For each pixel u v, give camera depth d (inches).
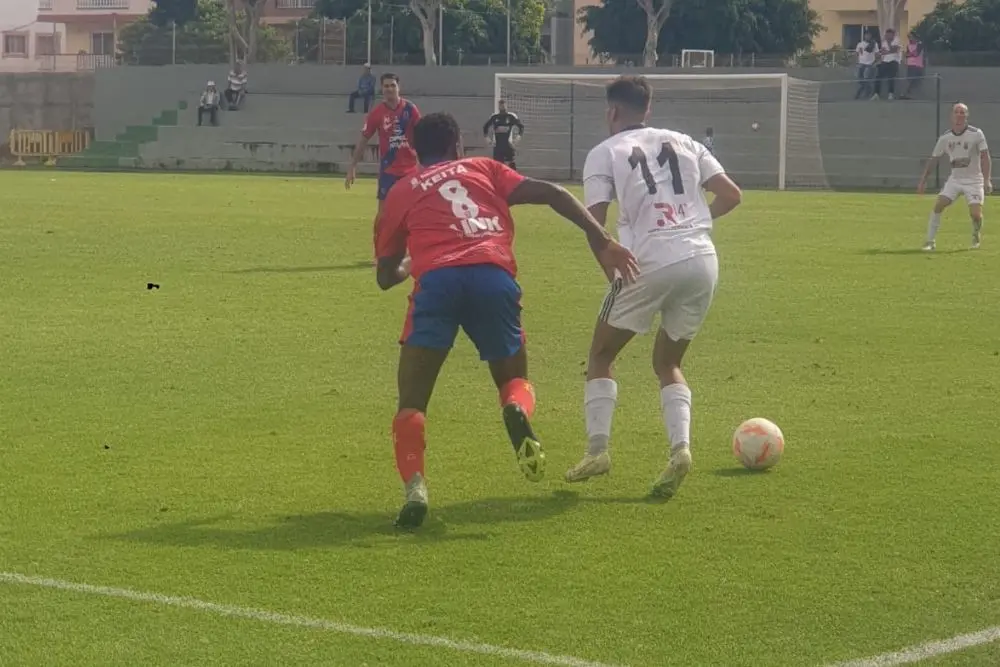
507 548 536.1
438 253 569.6
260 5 4667.8
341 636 442.3
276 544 538.0
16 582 490.0
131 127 4323.3
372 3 4744.1
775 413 796.0
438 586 491.5
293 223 2037.4
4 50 6314.0
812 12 4726.9
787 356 986.7
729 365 949.8
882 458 686.5
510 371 586.6
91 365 916.0
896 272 1505.9
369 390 846.5
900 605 477.1
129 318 1115.9
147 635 442.0
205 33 4773.6
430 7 4468.5
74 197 2581.2
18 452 683.4
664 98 3964.1
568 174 3897.6
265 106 4296.3
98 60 5054.1
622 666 420.8
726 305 1241.4
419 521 556.7
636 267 571.8
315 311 1165.1
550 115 4045.3
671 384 619.8
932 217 1774.1
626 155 607.2
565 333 1077.1
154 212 2213.3
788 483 637.9
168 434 725.9
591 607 471.8
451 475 646.5
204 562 514.6
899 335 1080.2
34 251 1587.1
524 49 5098.4
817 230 2078.0
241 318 1122.7
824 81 3983.8
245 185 3159.5
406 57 4749.0
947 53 3998.5
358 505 595.2
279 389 846.5
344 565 513.0
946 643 442.3
